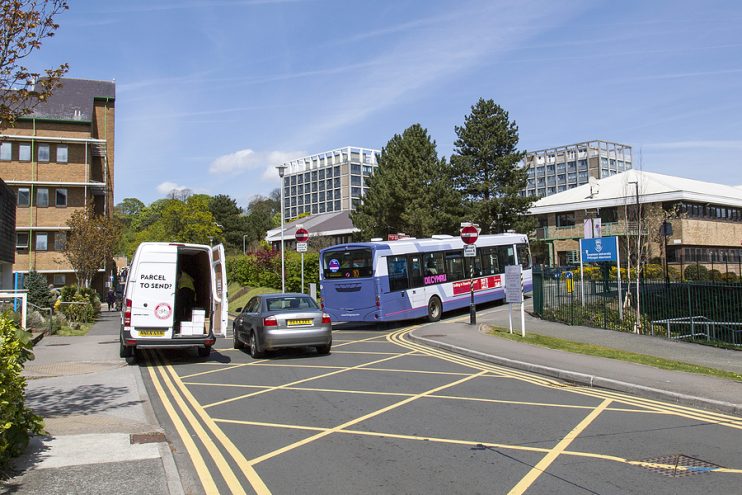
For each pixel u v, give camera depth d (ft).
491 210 138.62
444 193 122.72
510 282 53.52
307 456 20.36
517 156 141.08
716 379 32.65
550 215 171.32
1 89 24.79
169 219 222.69
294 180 426.51
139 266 42.50
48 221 146.82
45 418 25.50
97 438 21.66
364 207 136.15
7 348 18.21
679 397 28.53
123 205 400.88
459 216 125.29
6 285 85.30
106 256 123.65
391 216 123.54
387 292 65.67
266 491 16.98
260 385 34.19
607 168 411.13
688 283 54.95
